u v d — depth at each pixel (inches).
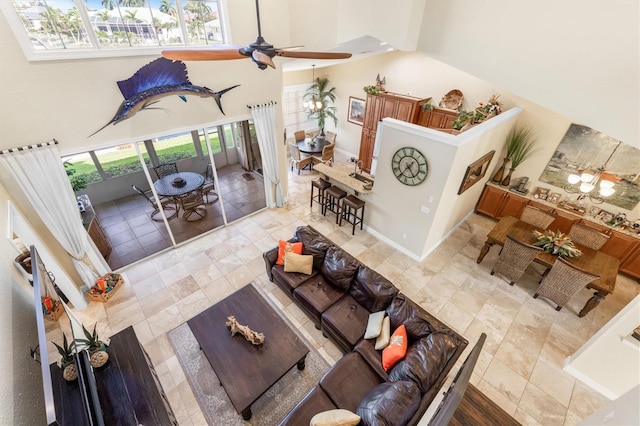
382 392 90.4
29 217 132.2
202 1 149.2
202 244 199.9
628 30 100.1
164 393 110.9
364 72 297.7
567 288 147.5
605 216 187.2
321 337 140.9
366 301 133.9
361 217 216.2
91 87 130.3
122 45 134.0
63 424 65.4
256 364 109.0
